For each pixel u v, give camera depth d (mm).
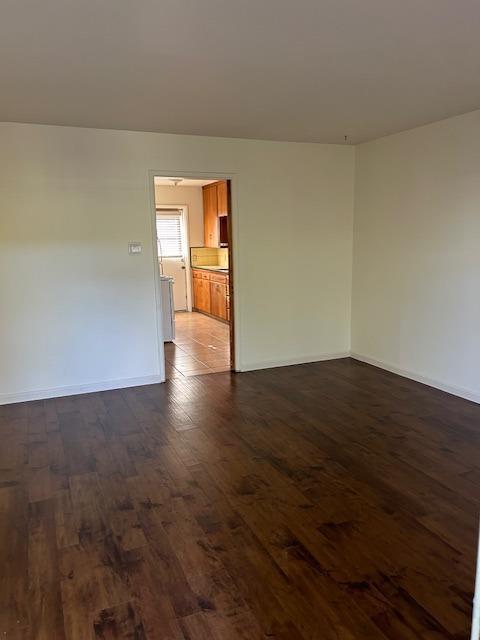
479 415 3750
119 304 4453
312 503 2541
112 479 2840
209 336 6887
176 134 4387
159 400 4219
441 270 4223
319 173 5094
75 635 1711
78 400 4242
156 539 2256
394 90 3115
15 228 3990
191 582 1966
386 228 4844
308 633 1699
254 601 1855
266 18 2021
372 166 4949
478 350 3943
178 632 1714
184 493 2666
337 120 3947
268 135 4516
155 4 1878
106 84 2885
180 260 8992
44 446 3309
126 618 1784
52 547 2211
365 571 2014
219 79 2822
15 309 4090
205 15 1983
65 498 2639
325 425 3604
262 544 2203
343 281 5445
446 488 2674
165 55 2428
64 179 4082
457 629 1706
